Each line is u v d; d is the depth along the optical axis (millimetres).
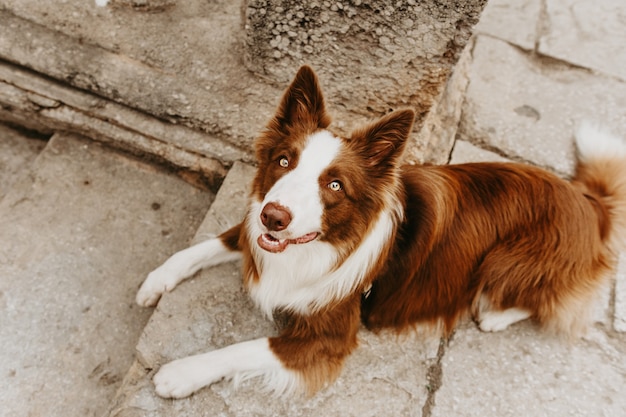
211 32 979
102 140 1061
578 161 1049
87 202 1029
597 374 858
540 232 812
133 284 972
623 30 1344
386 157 721
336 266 762
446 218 793
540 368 856
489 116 1127
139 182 1062
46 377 879
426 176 795
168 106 982
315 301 784
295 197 677
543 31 1313
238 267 894
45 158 1057
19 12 979
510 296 846
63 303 938
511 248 817
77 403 869
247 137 995
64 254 978
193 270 876
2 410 847
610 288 936
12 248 971
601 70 1243
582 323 875
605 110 1172
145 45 969
